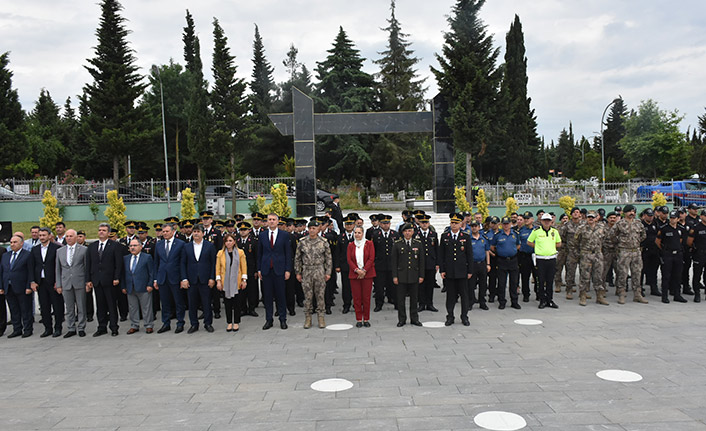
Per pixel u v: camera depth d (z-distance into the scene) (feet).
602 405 16.46
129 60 98.48
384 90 138.51
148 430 15.57
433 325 29.96
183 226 35.19
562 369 20.44
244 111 92.63
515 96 139.03
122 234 48.96
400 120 77.41
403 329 29.07
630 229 34.81
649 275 38.22
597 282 34.86
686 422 14.96
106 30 96.02
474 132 81.76
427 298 35.22
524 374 19.94
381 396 17.92
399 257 29.99
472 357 22.63
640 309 32.99
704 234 34.81
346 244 35.55
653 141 148.05
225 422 15.98
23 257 30.73
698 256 34.99
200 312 36.99
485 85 84.33
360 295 30.12
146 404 17.89
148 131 99.76
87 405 17.99
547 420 15.31
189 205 62.90
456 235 29.91
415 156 136.77
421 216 35.22
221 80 90.68
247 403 17.65
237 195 95.76
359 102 128.36
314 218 30.73
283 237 30.71
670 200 94.22
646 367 20.40
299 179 76.84
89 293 35.65
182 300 30.71
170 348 26.43
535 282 37.65
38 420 16.65
